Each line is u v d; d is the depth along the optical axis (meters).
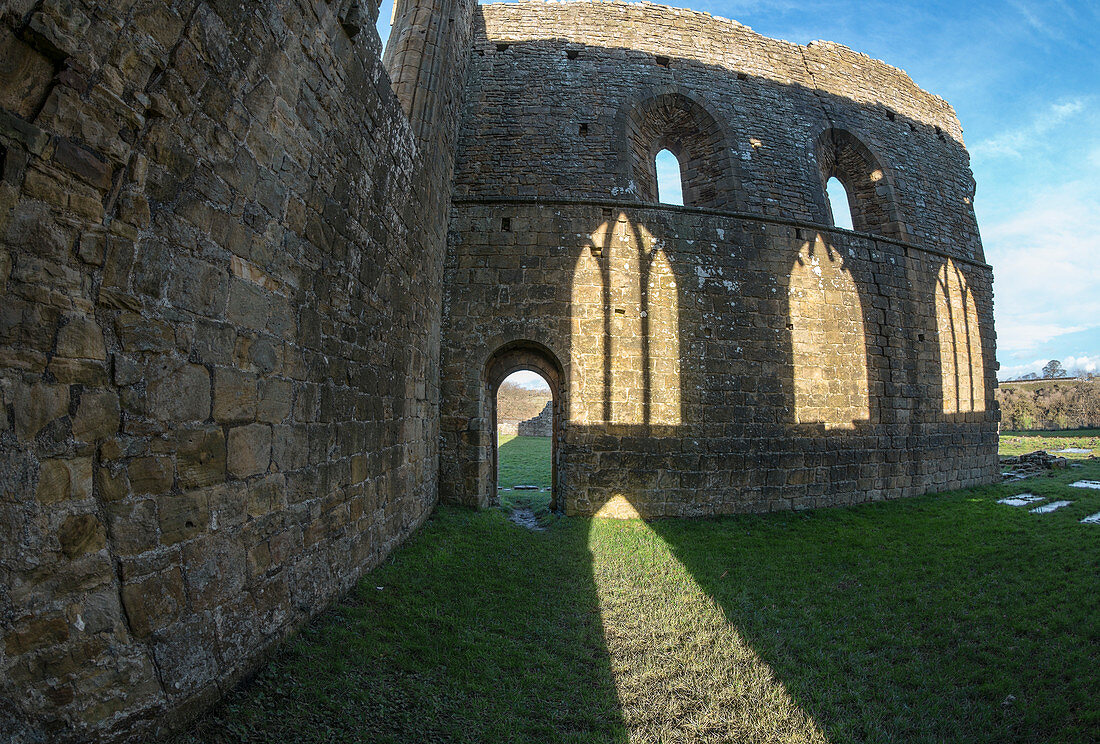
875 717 3.88
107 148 2.53
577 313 10.60
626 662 4.62
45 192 2.27
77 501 2.41
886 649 5.03
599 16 12.70
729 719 3.82
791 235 12.07
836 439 11.71
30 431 2.21
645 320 10.77
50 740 2.22
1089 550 7.54
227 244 3.36
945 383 13.71
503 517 9.75
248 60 3.50
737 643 5.00
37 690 2.20
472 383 10.25
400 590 5.58
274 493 3.91
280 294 4.00
